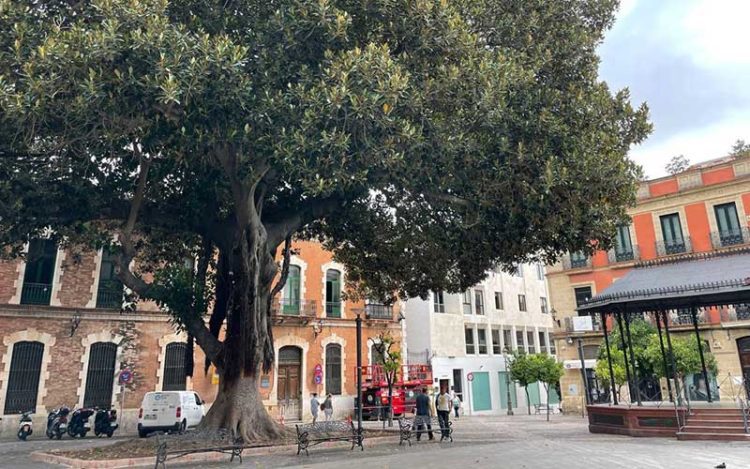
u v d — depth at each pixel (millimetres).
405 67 10180
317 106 8992
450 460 10375
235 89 8727
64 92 8125
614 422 16250
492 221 12914
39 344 21750
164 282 13320
